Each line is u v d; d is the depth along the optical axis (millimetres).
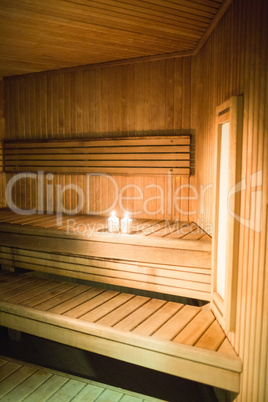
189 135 3551
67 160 4160
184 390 2854
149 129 3764
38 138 4379
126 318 2654
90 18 2639
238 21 2139
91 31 2904
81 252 3232
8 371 2773
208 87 3064
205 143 3219
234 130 2057
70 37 3045
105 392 2547
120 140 3842
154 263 2949
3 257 3693
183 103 3582
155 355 2338
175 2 2398
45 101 4270
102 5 2418
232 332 2240
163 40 3162
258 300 1871
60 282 3430
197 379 2219
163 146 3648
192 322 2568
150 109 3732
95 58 3695
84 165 4066
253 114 1903
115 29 2867
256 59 1863
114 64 3797
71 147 4117
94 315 2711
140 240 2977
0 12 2516
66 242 3291
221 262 2498
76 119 4121
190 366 2229
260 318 1862
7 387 2580
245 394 2029
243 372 2055
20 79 4375
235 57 2191
